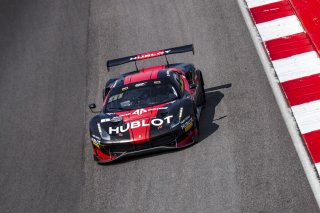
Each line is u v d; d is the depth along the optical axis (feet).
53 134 150.71
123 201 113.91
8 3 232.73
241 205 104.32
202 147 127.03
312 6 175.83
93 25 208.33
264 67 158.81
